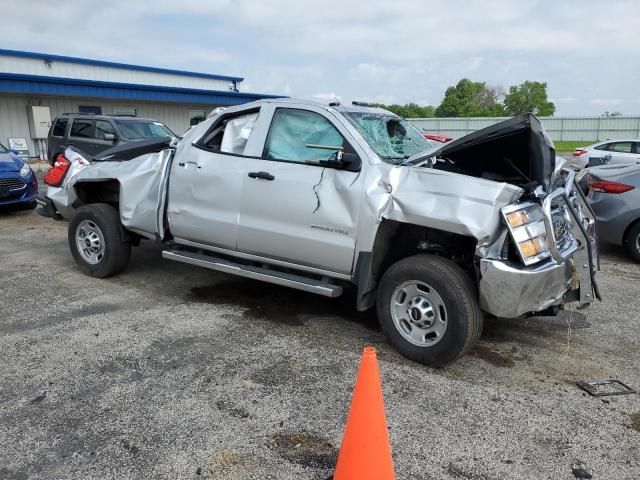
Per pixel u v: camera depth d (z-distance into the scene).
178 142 5.59
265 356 4.13
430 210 3.81
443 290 3.83
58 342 4.29
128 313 4.98
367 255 4.15
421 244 4.29
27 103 20.77
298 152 4.59
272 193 4.59
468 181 3.80
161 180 5.39
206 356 4.10
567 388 3.76
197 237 5.20
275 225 4.60
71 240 6.08
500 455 2.96
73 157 6.62
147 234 5.60
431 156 4.17
